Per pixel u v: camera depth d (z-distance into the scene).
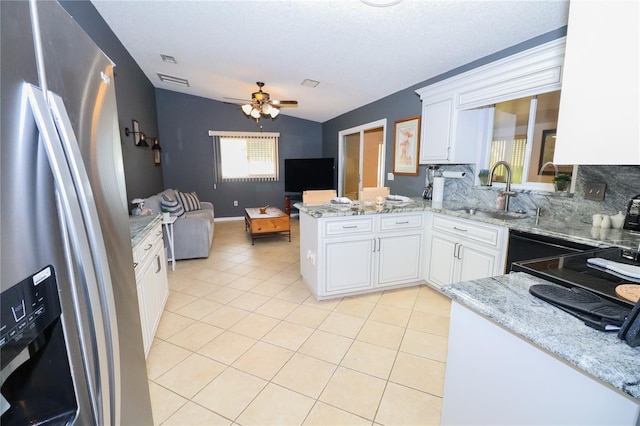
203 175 6.48
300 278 3.28
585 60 1.30
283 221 4.77
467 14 2.19
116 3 2.61
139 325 1.11
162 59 3.98
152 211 3.37
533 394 0.72
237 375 1.77
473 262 2.38
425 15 2.26
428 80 3.54
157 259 2.33
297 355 1.96
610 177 1.99
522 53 2.15
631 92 1.16
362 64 3.33
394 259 2.83
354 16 2.38
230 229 5.83
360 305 2.63
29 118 0.54
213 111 6.38
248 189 6.86
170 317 2.44
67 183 0.61
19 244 0.51
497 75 2.39
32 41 0.56
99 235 0.72
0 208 0.48
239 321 2.38
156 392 1.64
